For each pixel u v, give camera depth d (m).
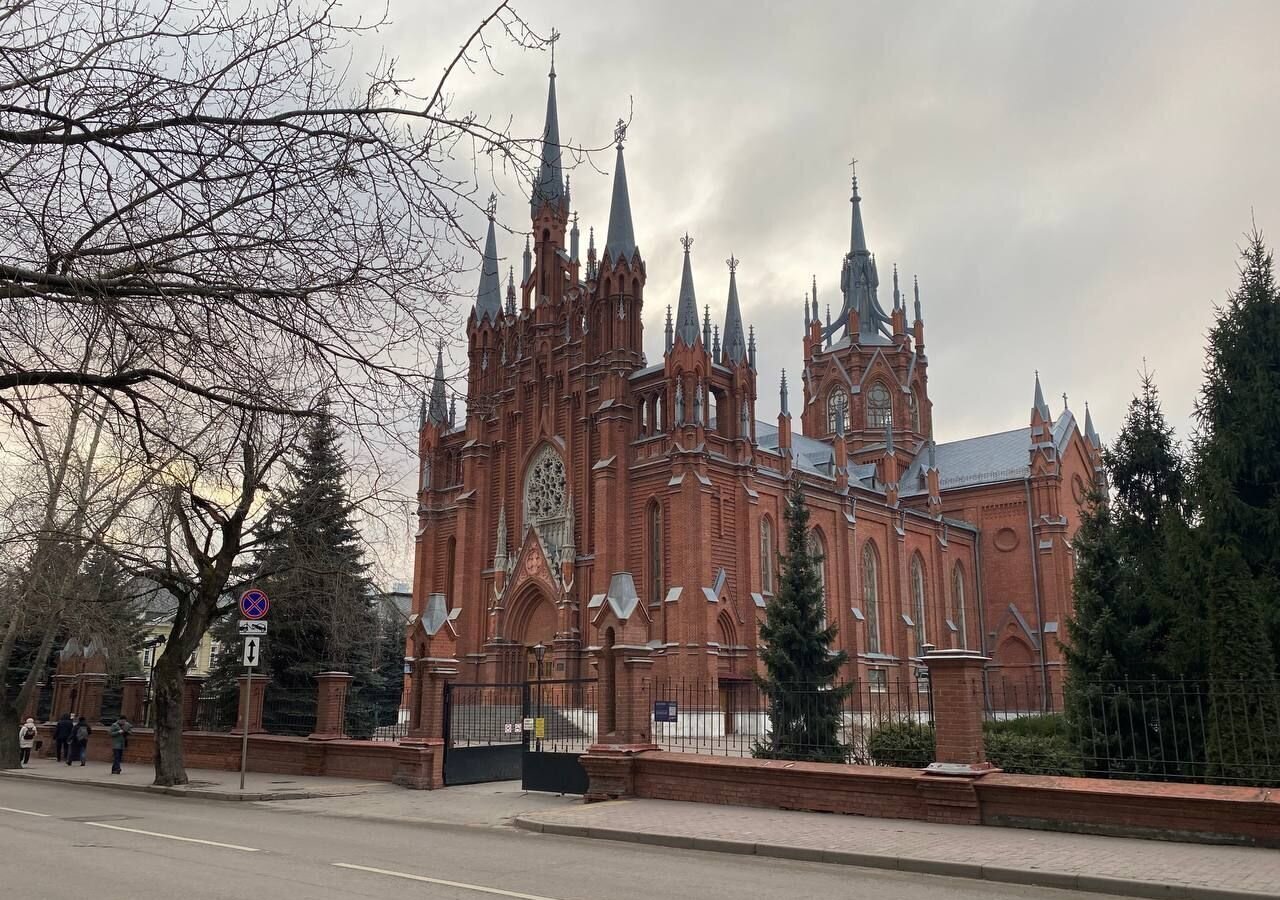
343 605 37.81
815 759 27.11
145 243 8.37
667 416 57.97
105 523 29.91
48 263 8.28
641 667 24.38
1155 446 34.19
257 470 13.34
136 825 19.95
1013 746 25.66
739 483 58.78
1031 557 85.44
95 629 40.22
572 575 59.59
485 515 67.19
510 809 23.17
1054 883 13.84
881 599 74.50
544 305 66.31
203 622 30.27
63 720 40.72
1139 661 27.38
